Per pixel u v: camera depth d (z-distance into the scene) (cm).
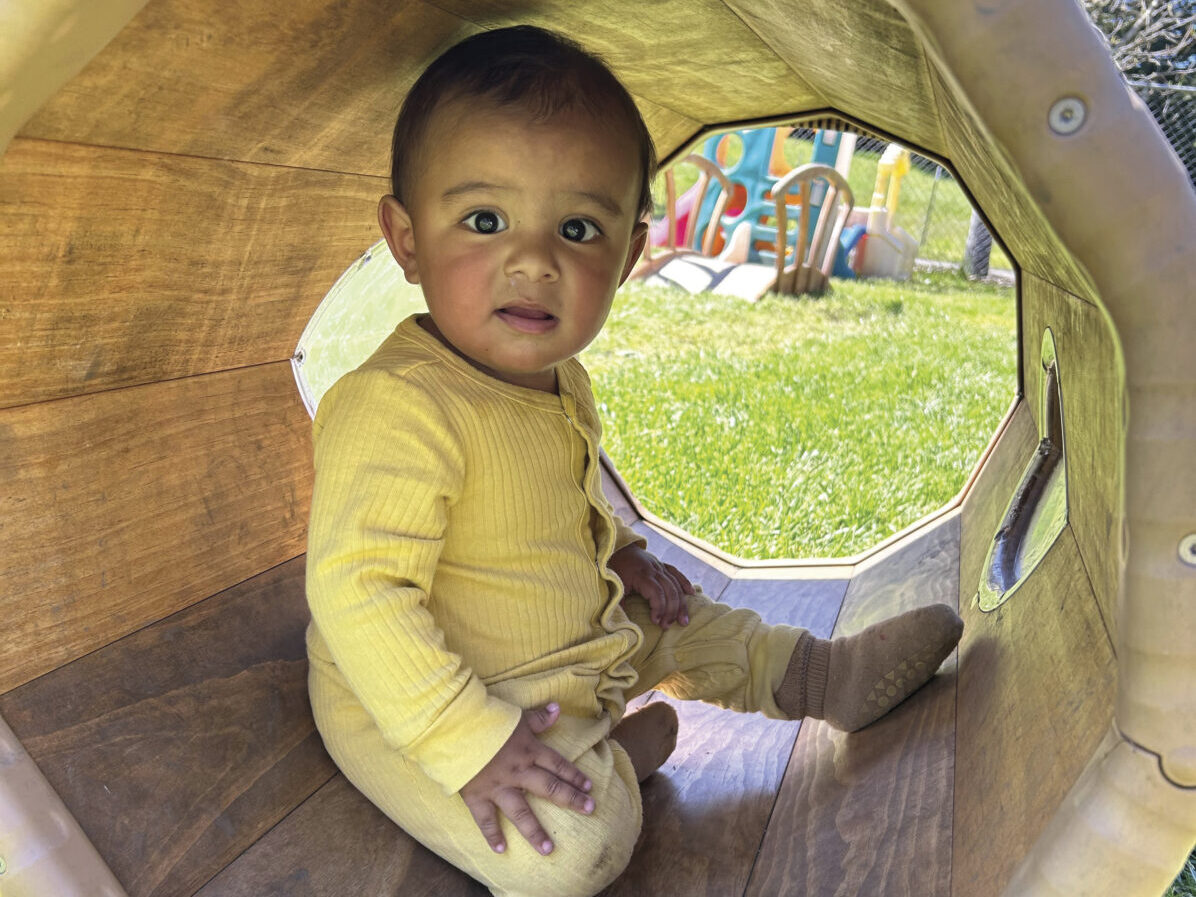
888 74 120
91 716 101
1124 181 62
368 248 161
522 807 100
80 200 101
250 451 146
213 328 137
